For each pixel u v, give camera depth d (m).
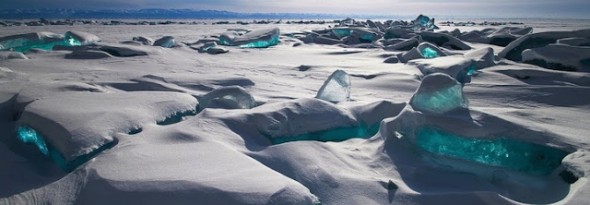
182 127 3.05
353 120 3.72
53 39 13.41
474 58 8.24
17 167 2.67
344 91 4.89
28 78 5.93
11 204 2.16
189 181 2.06
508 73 7.00
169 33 24.55
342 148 3.15
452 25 47.38
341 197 2.34
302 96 5.39
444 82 3.33
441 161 2.93
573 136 2.96
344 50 13.53
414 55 9.77
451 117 3.12
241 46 15.08
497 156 2.90
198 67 8.55
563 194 2.35
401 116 3.24
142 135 2.92
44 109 3.31
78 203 2.04
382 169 2.77
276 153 2.76
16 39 12.40
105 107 3.42
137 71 7.01
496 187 2.57
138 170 2.23
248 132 3.21
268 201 1.93
